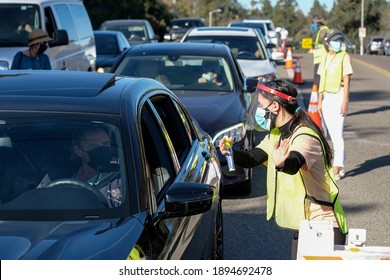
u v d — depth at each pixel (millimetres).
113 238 3783
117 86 5031
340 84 10219
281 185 4906
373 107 19016
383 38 79812
